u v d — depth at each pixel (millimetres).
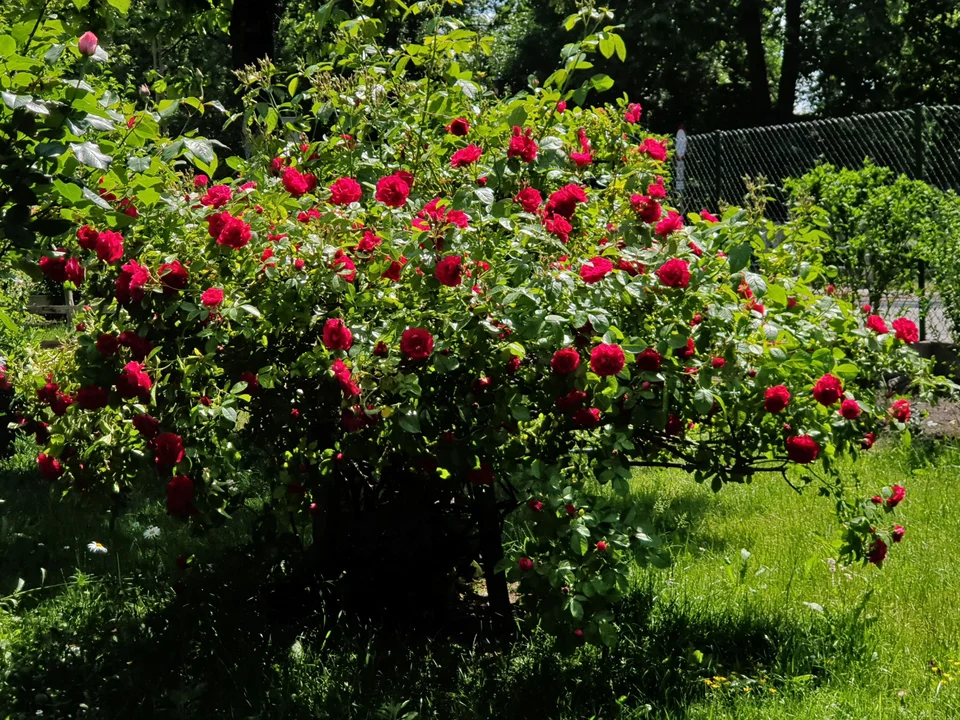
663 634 3842
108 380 3260
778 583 4422
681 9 23781
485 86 4777
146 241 3443
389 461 3918
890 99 27281
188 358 3268
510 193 4012
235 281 3381
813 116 28781
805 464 3650
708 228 3576
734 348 3305
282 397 3547
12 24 3104
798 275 3955
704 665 3615
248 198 3621
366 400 3188
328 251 3303
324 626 3934
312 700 3389
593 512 3189
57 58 2742
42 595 4441
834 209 7363
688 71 26531
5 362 3900
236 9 8180
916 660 3650
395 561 4164
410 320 3225
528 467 3652
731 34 24984
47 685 3535
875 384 4457
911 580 4371
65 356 3623
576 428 3604
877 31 24734
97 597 4316
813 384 3664
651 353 3254
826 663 3588
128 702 3412
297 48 7480
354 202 3613
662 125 28109
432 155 4039
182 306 3215
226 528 5172
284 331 3492
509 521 5184
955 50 26766
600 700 3387
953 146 8008
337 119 4492
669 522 5340
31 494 6051
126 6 3324
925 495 5465
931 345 7324
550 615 3129
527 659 3670
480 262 3279
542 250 3309
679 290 3295
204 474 3289
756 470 3912
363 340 3311
